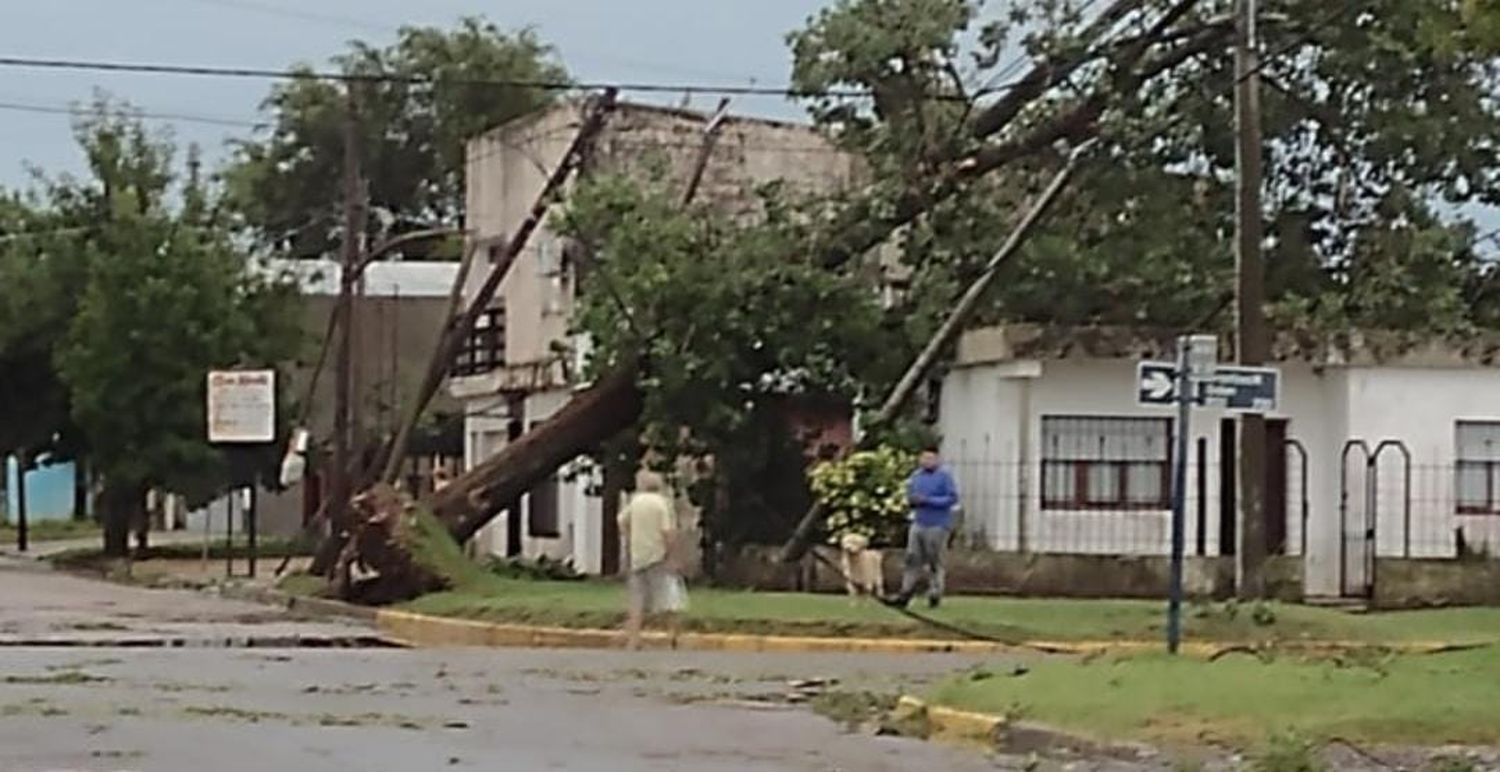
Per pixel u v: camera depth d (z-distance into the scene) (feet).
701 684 85.20
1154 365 82.38
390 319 232.53
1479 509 138.62
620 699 78.84
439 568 129.18
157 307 186.91
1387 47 134.10
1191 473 137.90
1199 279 148.87
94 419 187.01
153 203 195.42
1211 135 138.82
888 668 93.04
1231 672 70.03
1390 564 134.41
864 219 137.49
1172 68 130.52
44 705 73.46
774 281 135.44
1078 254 149.28
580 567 161.89
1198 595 131.34
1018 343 136.67
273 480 194.39
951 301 140.05
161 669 90.48
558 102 240.12
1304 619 106.22
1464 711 62.23
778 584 135.13
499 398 188.55
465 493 139.23
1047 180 141.90
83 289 200.34
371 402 221.87
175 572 176.14
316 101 294.25
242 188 283.79
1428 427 138.10
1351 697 64.69
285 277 196.24
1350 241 152.46
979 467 139.95
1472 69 142.61
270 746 61.67
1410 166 148.87
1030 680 70.95
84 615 127.65
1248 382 81.97
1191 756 59.98
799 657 100.48
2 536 272.72
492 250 191.72
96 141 200.85
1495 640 100.01
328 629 119.03
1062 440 137.90
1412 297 148.36
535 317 181.37
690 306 135.44
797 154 179.42
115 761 57.62
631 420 140.15
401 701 77.00
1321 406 139.13
